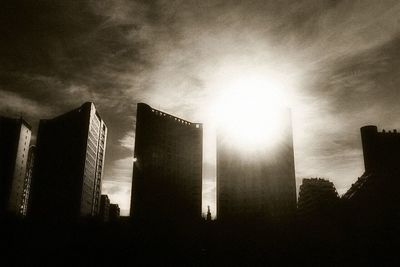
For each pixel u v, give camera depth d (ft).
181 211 536.42
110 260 328.08
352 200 355.56
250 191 625.82
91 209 608.60
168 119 587.27
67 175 571.28
